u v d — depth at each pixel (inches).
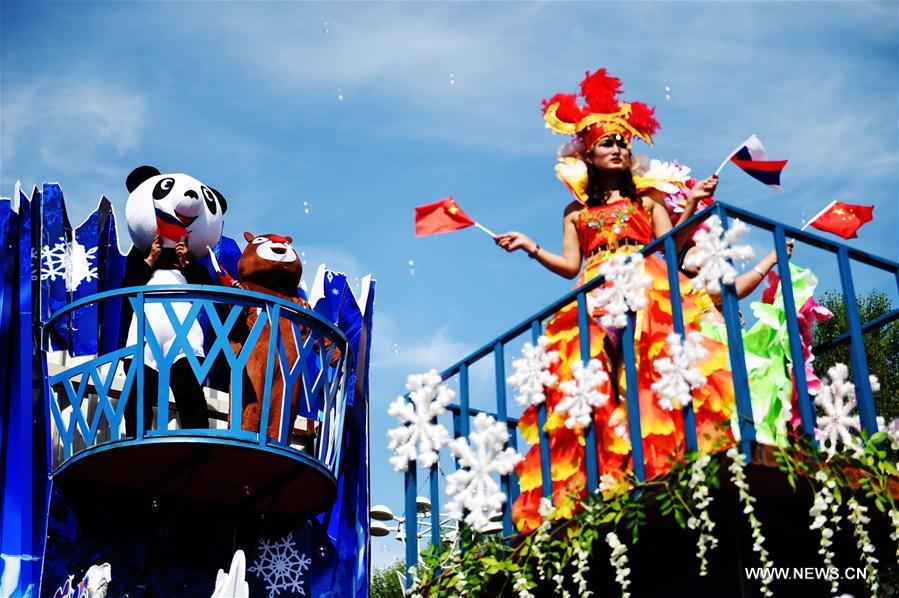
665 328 210.1
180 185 289.0
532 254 230.8
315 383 279.4
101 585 246.4
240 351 269.3
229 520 283.6
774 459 172.4
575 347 216.1
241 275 294.5
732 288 180.4
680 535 194.4
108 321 280.1
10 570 243.4
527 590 197.9
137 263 288.2
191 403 268.5
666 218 231.5
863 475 182.2
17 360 259.6
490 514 209.2
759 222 191.8
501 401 217.6
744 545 187.6
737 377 174.9
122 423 270.2
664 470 187.8
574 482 206.8
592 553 200.1
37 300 266.1
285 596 286.7
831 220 229.5
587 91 240.1
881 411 420.2
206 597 272.8
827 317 219.6
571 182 236.8
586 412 196.2
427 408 226.2
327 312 317.1
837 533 199.8
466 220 229.8
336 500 293.7
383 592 617.0
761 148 215.3
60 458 260.5
